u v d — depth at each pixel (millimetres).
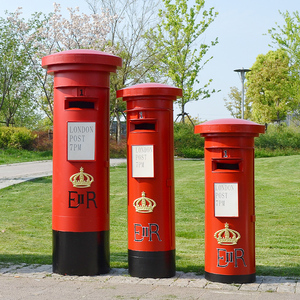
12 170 24000
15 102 42156
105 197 6824
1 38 38656
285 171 21891
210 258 6395
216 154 6363
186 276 6699
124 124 46375
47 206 13914
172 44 39312
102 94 6773
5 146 35344
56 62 6594
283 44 39844
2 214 12680
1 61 38969
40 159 31672
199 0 38906
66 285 6168
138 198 6621
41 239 9820
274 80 50125
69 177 6676
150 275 6547
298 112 46000
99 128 6738
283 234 10625
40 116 47312
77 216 6656
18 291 5879
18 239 9703
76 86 6629
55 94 6824
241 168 6324
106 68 6727
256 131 6316
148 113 6625
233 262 6266
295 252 8789
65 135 6695
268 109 50688
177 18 38750
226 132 6238
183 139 36469
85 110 6672
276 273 6879
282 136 37719
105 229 6816
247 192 6336
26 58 38656
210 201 6406
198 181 18750
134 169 6652
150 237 6570
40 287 6062
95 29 34844
